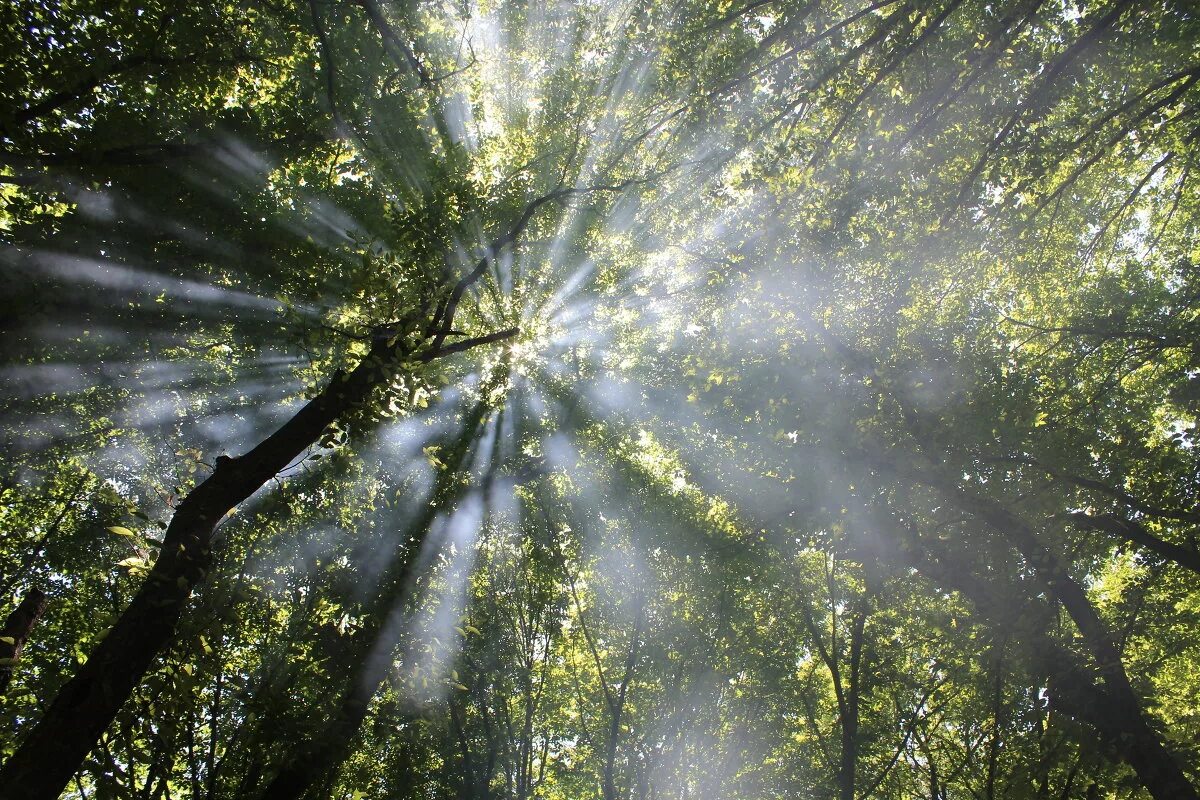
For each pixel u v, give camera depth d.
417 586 12.80
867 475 11.36
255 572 12.44
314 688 11.80
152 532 13.20
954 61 10.41
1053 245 14.16
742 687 19.27
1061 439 11.60
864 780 18.70
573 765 19.36
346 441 8.59
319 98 11.79
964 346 12.86
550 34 14.93
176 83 10.41
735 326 12.36
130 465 13.86
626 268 15.05
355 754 14.93
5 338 9.30
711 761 18.72
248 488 7.29
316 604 12.24
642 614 18.11
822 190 11.62
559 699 19.41
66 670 11.84
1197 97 10.64
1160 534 11.98
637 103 13.00
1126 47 9.88
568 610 18.23
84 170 9.37
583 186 14.20
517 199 13.95
